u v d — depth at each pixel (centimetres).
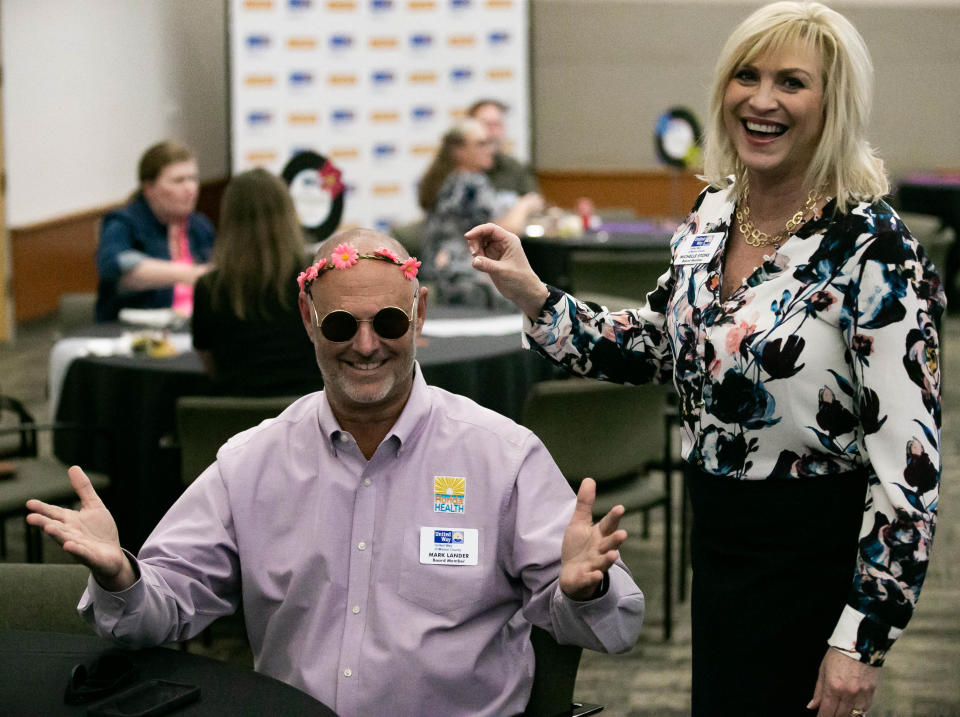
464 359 365
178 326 420
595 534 155
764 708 173
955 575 389
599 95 1040
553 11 1029
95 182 911
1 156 788
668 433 338
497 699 173
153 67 993
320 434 177
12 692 150
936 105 1015
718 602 175
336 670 170
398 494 174
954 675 317
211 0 1108
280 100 908
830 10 164
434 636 170
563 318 192
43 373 701
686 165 703
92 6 894
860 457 165
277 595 175
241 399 306
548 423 312
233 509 177
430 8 909
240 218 320
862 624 158
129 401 362
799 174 168
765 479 168
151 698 146
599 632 161
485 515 173
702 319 173
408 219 928
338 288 169
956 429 575
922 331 158
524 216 636
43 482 345
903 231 161
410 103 918
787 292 165
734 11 1021
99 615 161
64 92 861
